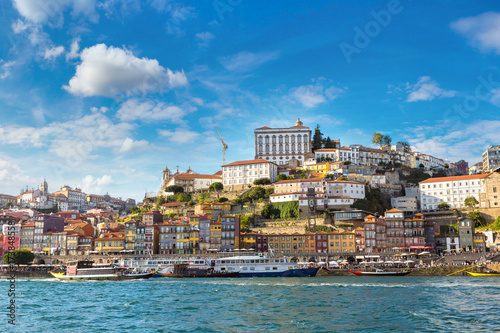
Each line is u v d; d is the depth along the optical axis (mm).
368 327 74312
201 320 81312
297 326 75875
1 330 74875
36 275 182000
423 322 77062
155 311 90250
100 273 166875
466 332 70188
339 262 183625
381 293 111188
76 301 104625
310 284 133250
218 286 132375
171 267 175125
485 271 159875
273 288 124750
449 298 101750
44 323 79812
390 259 194500
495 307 89688
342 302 98250
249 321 80125
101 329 75125
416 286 124312
